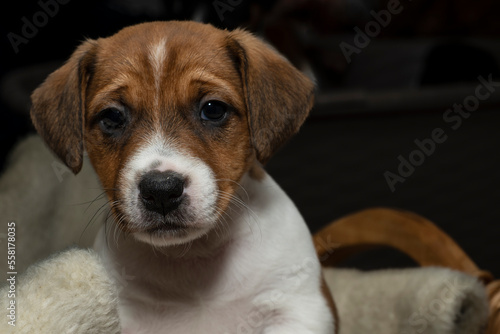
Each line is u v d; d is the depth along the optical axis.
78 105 0.51
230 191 0.50
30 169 0.62
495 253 0.80
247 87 0.51
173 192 0.47
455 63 0.85
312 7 0.87
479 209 0.76
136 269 0.52
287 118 0.52
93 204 0.61
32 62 0.75
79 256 0.45
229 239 0.52
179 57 0.50
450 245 0.58
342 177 0.71
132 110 0.49
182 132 0.49
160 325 0.52
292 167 0.70
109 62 0.50
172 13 0.69
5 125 0.72
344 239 0.62
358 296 0.58
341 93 0.68
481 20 1.12
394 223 0.60
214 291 0.52
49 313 0.43
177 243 0.49
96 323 0.44
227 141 0.50
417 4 1.14
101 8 0.74
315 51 0.83
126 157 0.48
